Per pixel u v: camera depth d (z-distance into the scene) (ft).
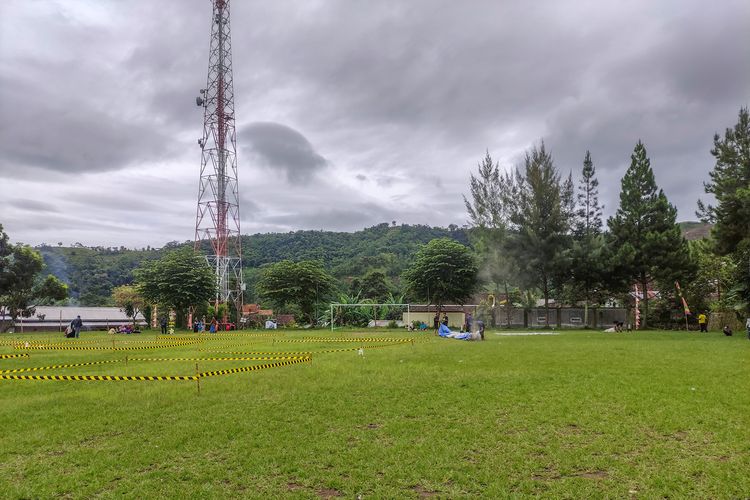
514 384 41.06
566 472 22.03
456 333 120.78
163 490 20.70
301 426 29.68
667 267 149.79
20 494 20.54
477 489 20.40
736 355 61.16
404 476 21.74
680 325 161.99
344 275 332.60
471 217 178.40
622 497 19.43
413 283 181.47
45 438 28.17
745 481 20.48
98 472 22.85
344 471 22.45
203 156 212.23
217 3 214.07
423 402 35.06
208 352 79.36
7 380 49.26
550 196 168.04
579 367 50.72
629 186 160.45
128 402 37.11
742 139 129.18
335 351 77.05
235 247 235.81
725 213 120.06
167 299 179.22
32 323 226.17
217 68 212.43
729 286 142.41
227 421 30.89
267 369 53.16
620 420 29.58
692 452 24.11
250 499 19.75
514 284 177.06
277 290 207.41
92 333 171.01
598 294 175.22
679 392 36.73
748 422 28.58
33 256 200.23
